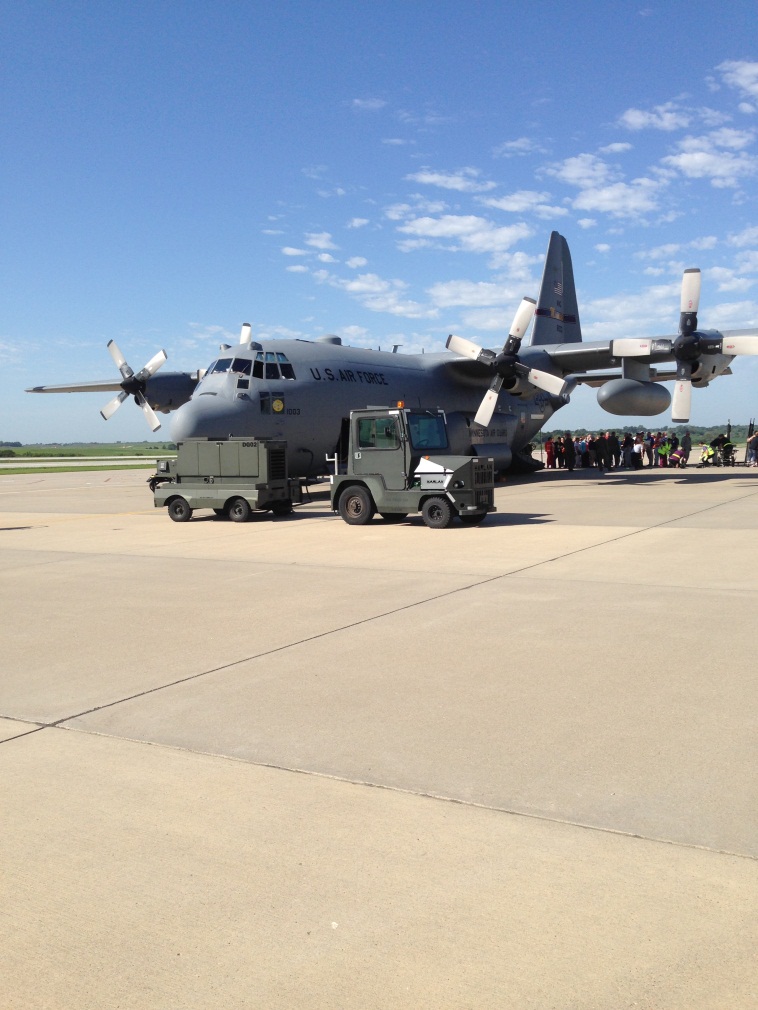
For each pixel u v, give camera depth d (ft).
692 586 28.35
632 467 117.50
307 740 15.49
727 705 16.62
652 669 19.13
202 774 14.10
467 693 17.89
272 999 8.55
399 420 48.55
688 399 73.72
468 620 24.36
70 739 15.87
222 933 9.66
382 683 18.75
